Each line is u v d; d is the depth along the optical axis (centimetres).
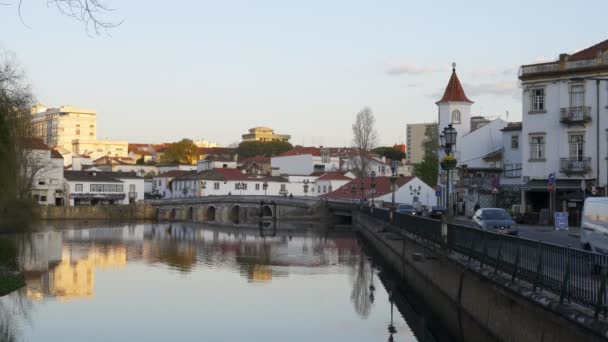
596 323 1375
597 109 5719
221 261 5322
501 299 2056
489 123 8638
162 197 16225
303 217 11906
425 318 3030
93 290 3759
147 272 4597
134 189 14475
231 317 3025
